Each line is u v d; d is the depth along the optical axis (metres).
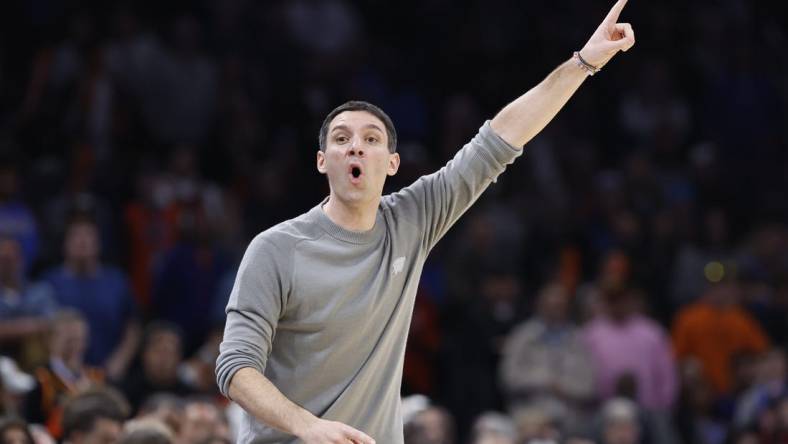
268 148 47.00
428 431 29.86
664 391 39.47
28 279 36.91
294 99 49.06
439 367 41.03
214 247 39.22
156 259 40.12
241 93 47.72
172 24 48.06
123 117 44.38
